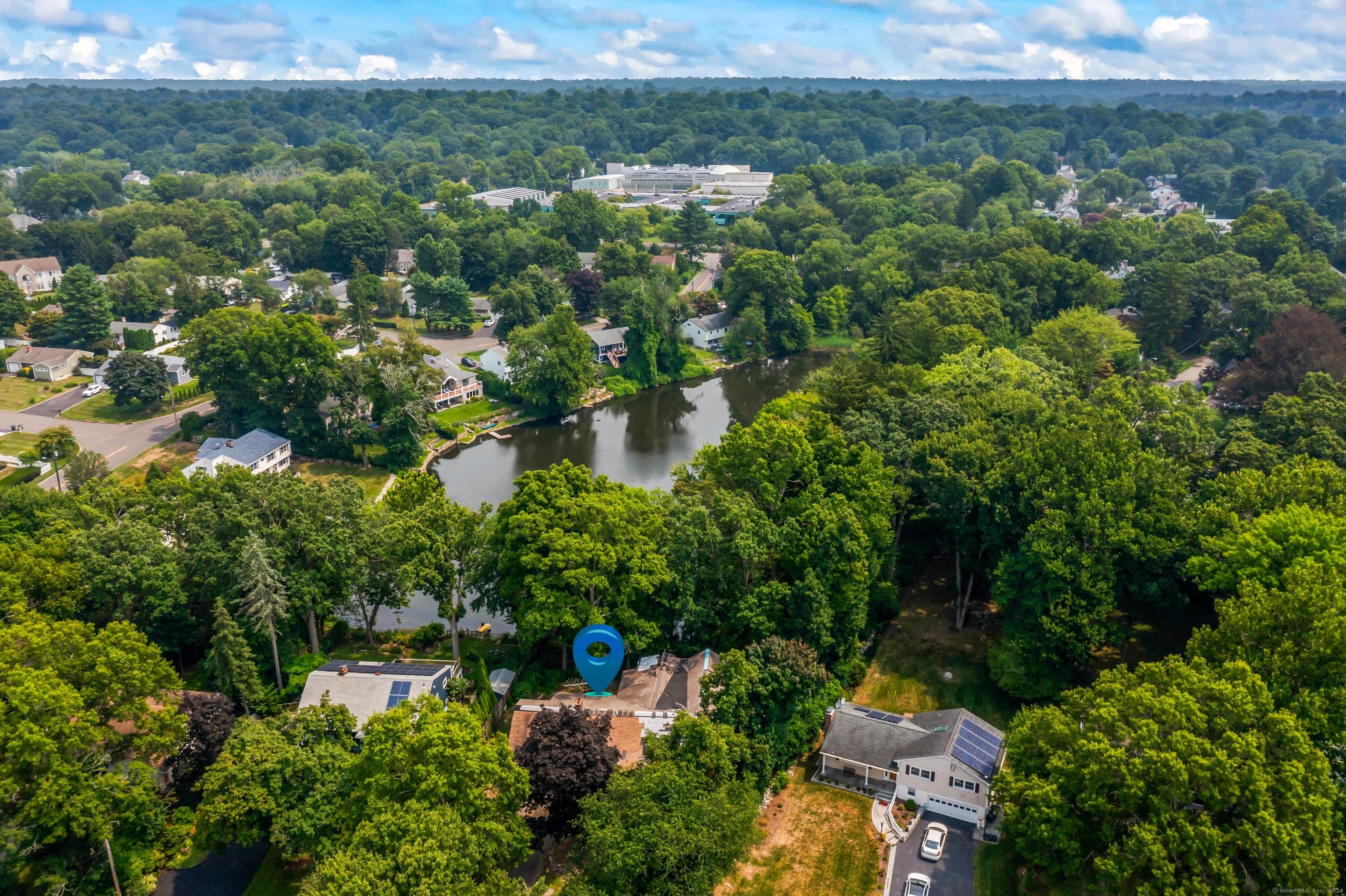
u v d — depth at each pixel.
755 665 70.81
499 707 79.62
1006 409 101.38
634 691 76.88
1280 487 78.25
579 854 60.25
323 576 82.38
